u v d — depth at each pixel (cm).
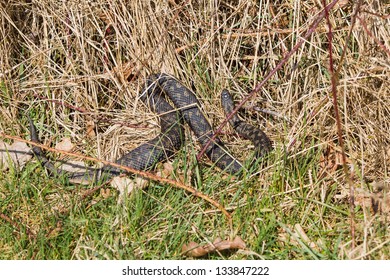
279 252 295
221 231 300
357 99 324
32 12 349
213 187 312
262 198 308
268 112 336
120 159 324
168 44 344
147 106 343
